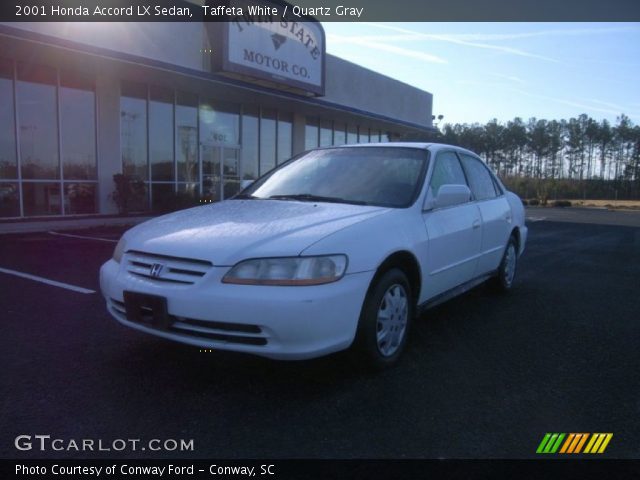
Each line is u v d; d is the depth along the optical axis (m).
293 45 15.74
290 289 3.00
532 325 4.91
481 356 4.01
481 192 5.39
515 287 6.70
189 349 3.95
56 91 12.34
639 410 3.14
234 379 3.44
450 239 4.33
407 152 4.62
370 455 2.60
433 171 4.46
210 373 3.53
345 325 3.18
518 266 8.56
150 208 14.52
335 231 3.32
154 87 14.40
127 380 3.39
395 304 3.70
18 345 3.98
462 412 3.06
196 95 15.57
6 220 11.54
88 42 11.12
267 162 18.31
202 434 2.76
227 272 3.05
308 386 3.37
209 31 13.69
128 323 3.37
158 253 3.28
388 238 3.56
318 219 3.56
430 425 2.90
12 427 2.78
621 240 13.58
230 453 2.60
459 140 86.38
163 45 12.71
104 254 8.09
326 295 3.05
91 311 4.92
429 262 4.02
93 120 13.15
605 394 3.36
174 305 3.08
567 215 27.31
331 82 18.39
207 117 15.98
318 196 4.31
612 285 6.97
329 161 4.78
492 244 5.37
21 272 6.62
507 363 3.88
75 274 6.55
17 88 11.66
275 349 3.00
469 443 2.73
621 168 88.19
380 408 3.08
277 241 3.18
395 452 2.63
